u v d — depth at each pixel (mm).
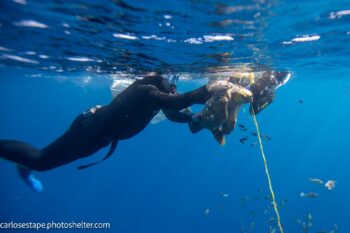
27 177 9688
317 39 10820
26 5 6836
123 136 6973
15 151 7176
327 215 43750
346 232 38844
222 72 14680
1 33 9523
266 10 7184
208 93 5402
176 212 49188
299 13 7672
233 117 5215
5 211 46750
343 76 26438
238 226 40188
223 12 7086
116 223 45281
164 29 8250
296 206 46781
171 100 5758
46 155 7070
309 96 53719
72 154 7113
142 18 7371
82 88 39188
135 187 74062
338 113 94625
